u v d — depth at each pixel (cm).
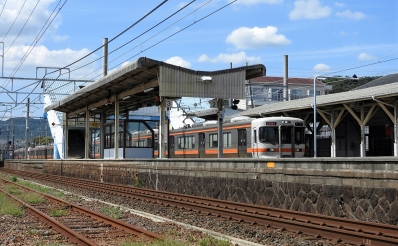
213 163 1825
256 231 1114
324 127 3944
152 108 5634
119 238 1048
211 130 3111
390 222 1065
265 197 1503
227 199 1700
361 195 1147
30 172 4556
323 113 2883
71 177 3544
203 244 960
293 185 1382
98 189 2389
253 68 2344
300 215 1229
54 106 3800
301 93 6550
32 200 1812
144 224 1252
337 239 966
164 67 2150
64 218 1365
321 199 1275
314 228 1048
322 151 3638
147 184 2328
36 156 6688
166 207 1631
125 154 2895
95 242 984
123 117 4222
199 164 1920
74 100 3309
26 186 2611
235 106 2369
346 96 2658
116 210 1538
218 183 1759
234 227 1177
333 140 2834
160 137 2353
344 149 3412
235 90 2319
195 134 3291
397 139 2395
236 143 2881
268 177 1512
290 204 1391
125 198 1978
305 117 3184
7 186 2598
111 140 3177
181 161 2045
